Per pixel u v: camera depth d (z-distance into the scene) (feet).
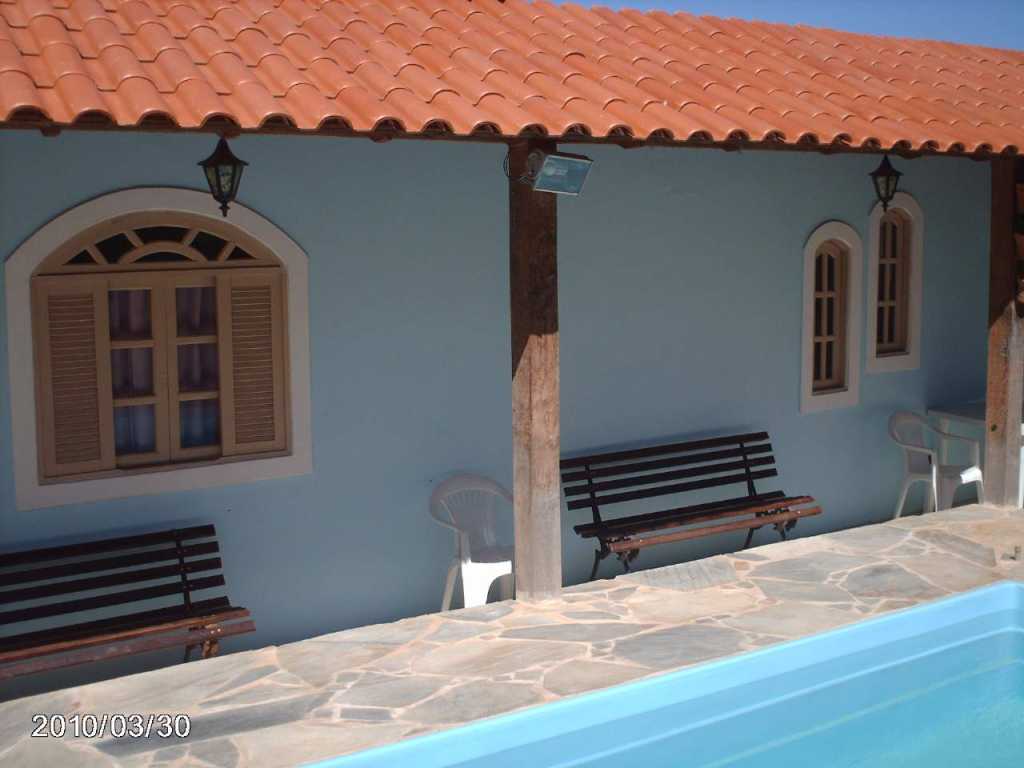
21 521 20.03
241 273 21.79
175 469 21.33
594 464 26.40
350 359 23.08
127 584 20.94
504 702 16.49
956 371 32.60
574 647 18.63
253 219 21.61
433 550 24.32
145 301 21.17
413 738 15.37
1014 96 27.40
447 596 23.03
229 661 18.40
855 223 29.99
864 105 23.90
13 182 19.48
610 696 16.76
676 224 27.12
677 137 19.13
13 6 18.17
